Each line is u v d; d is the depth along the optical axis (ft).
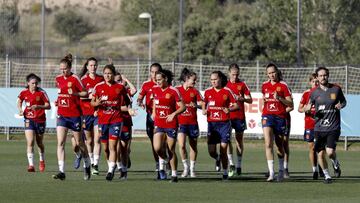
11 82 301.84
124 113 164.86
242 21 460.96
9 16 550.36
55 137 295.89
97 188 147.33
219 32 461.37
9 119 286.05
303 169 197.26
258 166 204.74
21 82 317.42
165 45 479.41
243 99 181.16
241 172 187.32
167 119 156.25
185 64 291.58
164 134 158.71
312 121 171.42
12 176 168.55
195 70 312.50
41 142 181.16
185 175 171.83
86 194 138.41
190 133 171.63
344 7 434.30
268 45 453.58
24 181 158.61
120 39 651.66
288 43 450.30
